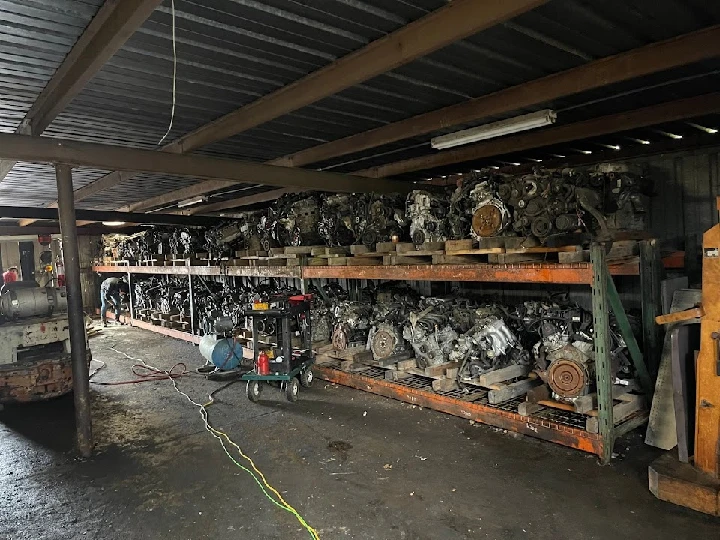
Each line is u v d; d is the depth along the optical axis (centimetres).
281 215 761
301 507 335
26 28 288
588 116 493
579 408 395
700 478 311
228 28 292
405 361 546
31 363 598
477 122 498
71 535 316
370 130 538
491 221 480
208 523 321
